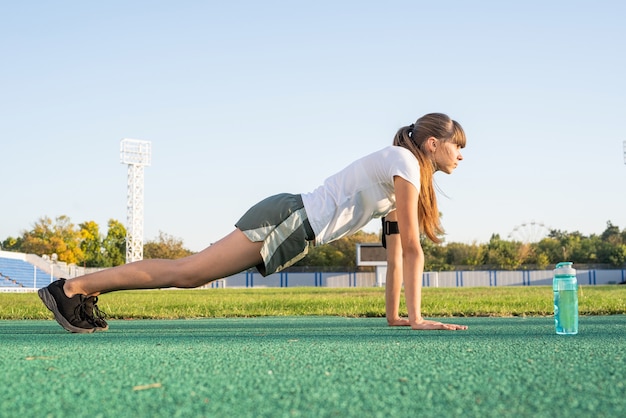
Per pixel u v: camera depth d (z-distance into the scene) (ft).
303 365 5.58
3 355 6.45
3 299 33.91
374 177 9.52
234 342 8.00
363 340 8.18
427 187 9.84
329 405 3.83
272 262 9.45
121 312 19.56
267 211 9.42
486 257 159.94
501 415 3.57
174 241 174.60
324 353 6.54
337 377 4.88
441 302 24.94
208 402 3.93
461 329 10.02
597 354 6.39
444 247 161.89
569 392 4.24
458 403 3.89
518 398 4.04
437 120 9.86
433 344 7.53
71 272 126.93
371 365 5.57
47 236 164.04
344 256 156.76
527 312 17.65
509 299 28.37
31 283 111.14
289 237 9.39
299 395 4.15
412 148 9.84
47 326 13.17
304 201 9.55
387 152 9.55
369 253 115.14
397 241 11.76
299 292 62.23
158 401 3.97
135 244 144.05
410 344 7.54
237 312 19.85
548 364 5.61
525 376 4.91
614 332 9.71
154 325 13.51
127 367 5.48
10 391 4.32
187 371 5.22
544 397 4.07
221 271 9.66
